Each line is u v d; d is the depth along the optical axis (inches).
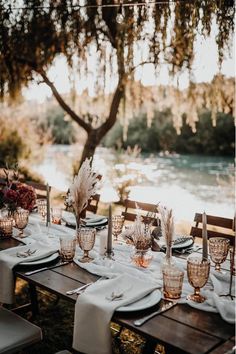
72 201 99.5
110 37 223.5
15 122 388.5
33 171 358.0
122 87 235.0
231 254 77.7
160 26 195.0
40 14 220.8
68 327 116.9
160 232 93.0
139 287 71.7
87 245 86.9
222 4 174.9
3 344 77.2
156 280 77.2
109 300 66.8
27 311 119.6
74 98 258.5
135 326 60.4
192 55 196.4
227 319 61.5
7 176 110.1
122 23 205.3
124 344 108.4
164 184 360.2
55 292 72.8
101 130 259.0
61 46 230.2
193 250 97.5
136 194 292.5
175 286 68.1
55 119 634.8
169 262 82.2
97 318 64.7
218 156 621.0
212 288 74.0
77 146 484.1
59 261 87.6
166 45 199.3
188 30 185.5
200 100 231.8
